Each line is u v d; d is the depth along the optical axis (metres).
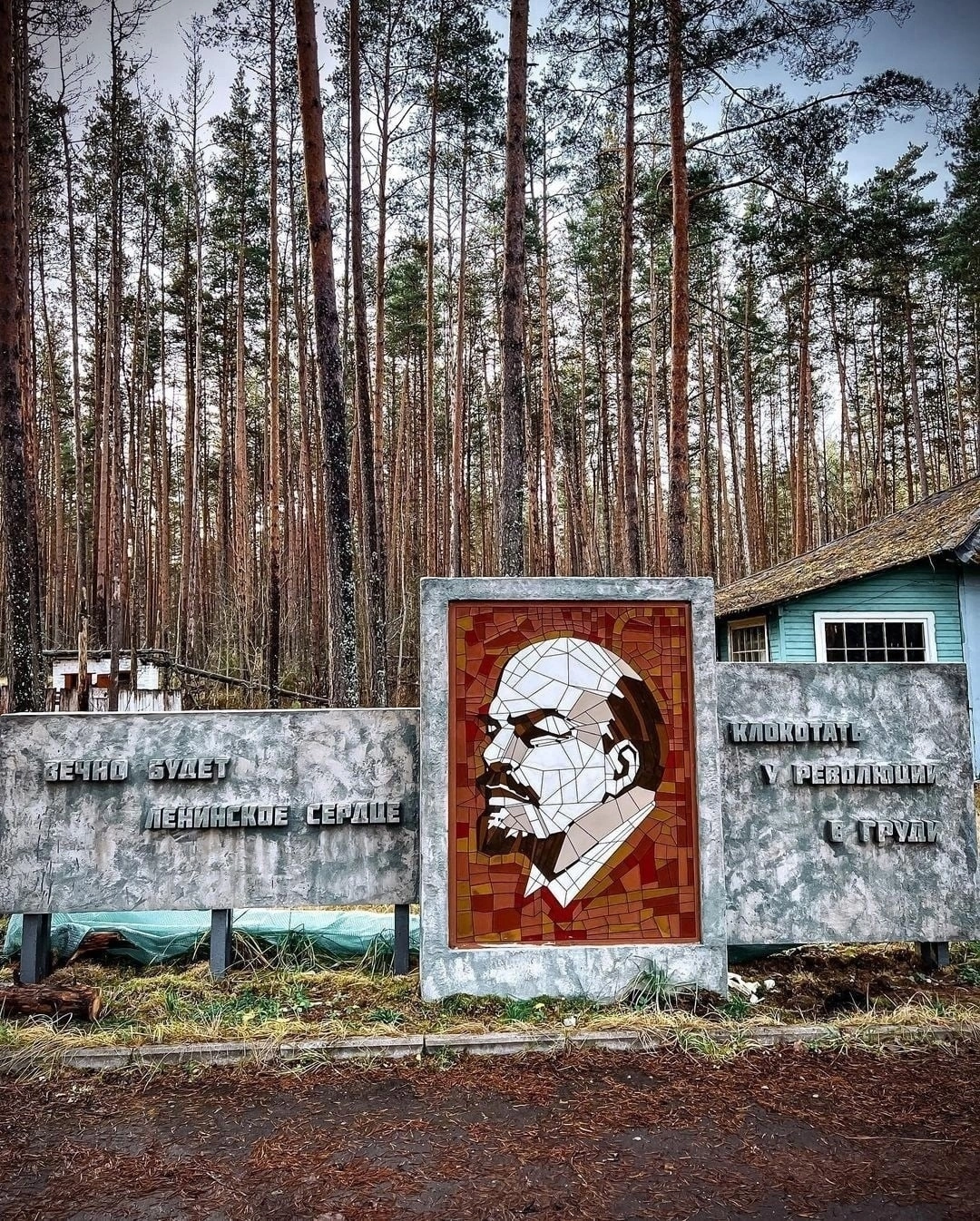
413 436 30.70
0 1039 4.11
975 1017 4.36
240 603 24.19
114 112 19.52
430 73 18.20
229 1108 3.58
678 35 12.76
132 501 25.08
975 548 12.69
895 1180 2.99
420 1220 2.77
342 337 26.17
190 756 5.04
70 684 17.56
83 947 5.29
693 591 4.96
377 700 15.41
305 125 10.05
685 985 4.60
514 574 10.23
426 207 22.80
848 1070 3.89
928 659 13.45
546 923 4.63
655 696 4.89
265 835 5.00
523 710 4.79
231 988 4.85
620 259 24.80
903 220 18.39
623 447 16.20
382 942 5.41
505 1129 3.38
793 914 5.05
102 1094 3.71
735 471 32.34
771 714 5.21
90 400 32.91
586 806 4.75
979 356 31.47
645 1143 3.26
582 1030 4.19
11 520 8.34
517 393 10.42
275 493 16.56
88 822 4.95
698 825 4.77
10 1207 2.87
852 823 5.17
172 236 26.08
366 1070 3.91
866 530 17.77
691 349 33.25
